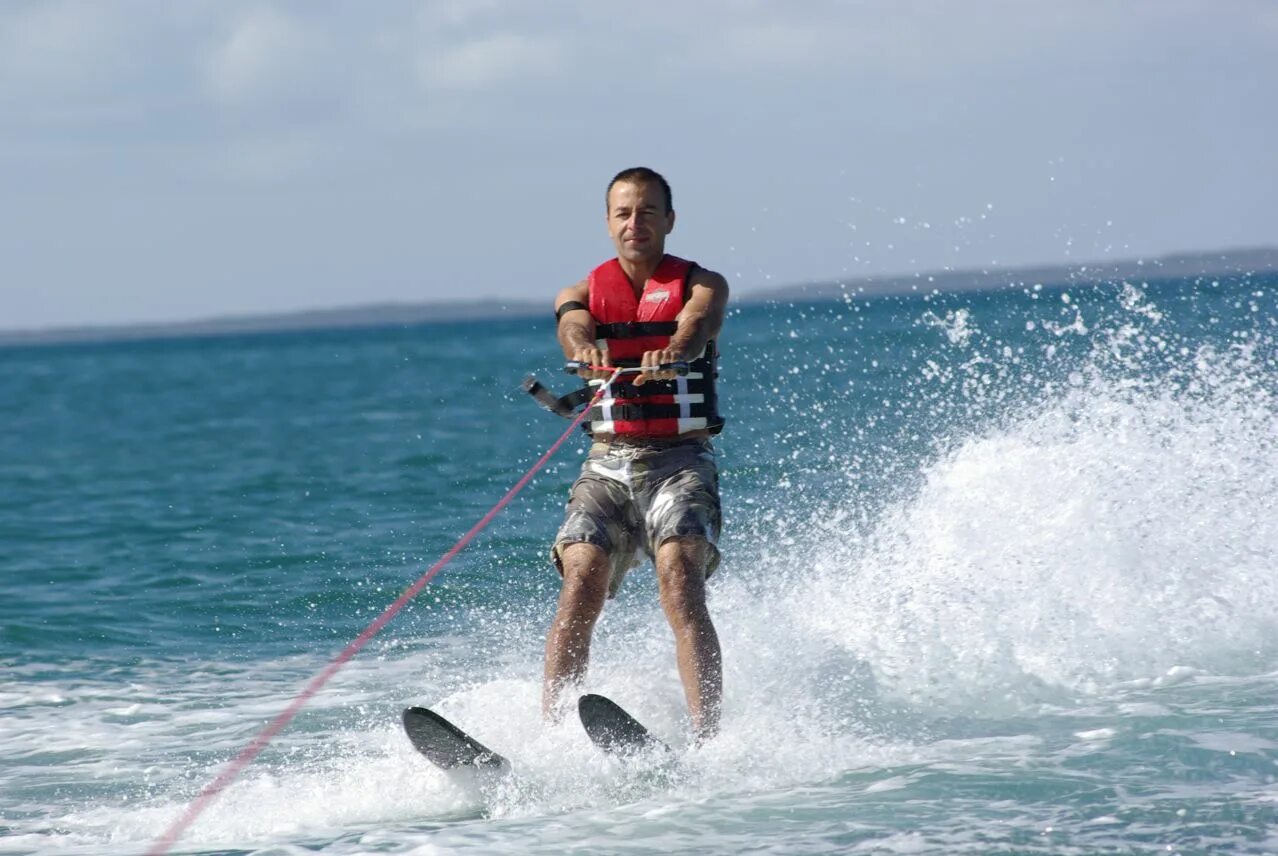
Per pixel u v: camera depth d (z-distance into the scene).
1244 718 15.21
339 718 18.30
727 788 13.93
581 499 16.61
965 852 11.60
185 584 29.84
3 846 13.48
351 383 146.62
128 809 14.63
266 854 12.64
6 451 76.12
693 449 16.72
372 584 28.34
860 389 56.88
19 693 20.59
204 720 18.66
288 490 47.53
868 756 14.71
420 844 12.64
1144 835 11.73
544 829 12.94
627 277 16.83
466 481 45.78
